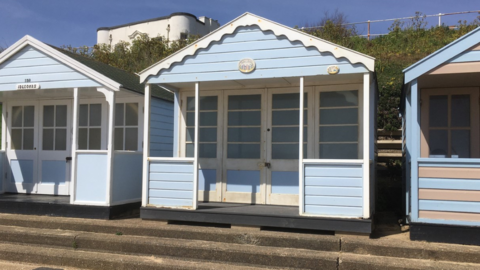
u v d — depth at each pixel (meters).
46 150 8.19
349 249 4.95
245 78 5.94
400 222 6.19
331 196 5.37
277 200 6.55
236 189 6.82
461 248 4.62
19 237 6.02
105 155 6.60
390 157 8.87
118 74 8.38
